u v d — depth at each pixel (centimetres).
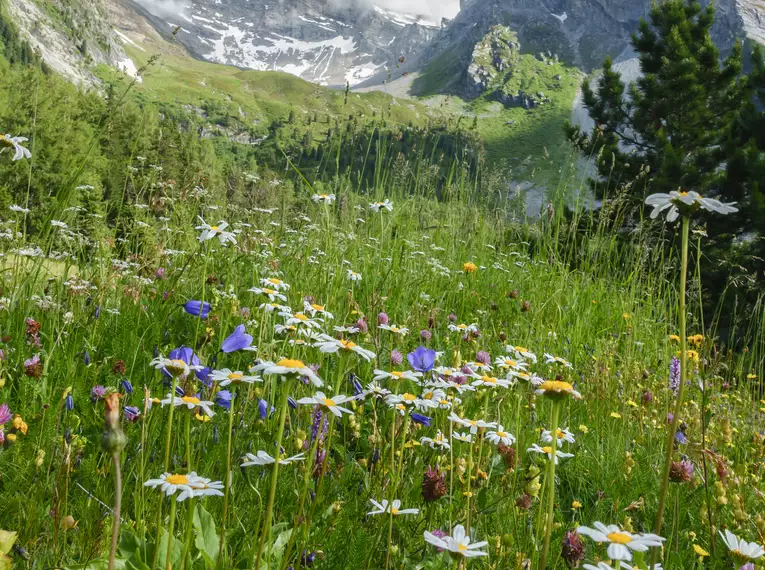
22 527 178
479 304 570
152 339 346
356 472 231
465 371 252
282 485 210
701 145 2367
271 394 259
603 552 211
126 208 474
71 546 175
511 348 275
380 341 327
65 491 180
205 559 163
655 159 2247
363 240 588
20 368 271
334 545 182
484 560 189
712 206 143
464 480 205
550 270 680
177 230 485
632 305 661
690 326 589
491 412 271
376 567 179
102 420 241
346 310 440
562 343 521
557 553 207
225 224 274
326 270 473
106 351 322
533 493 195
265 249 491
